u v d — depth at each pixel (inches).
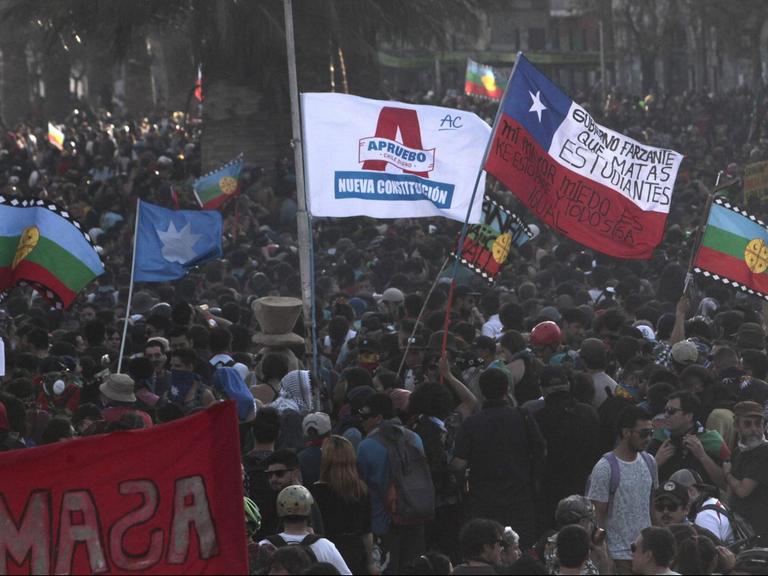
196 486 639.8
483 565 696.4
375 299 1601.9
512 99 1067.3
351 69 3390.7
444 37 3376.0
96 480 638.5
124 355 1275.8
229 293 1578.5
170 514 639.1
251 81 3184.1
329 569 622.5
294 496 785.6
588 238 1112.8
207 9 3011.8
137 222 1307.8
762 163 1883.6
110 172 3415.4
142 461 638.5
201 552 638.5
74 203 2832.2
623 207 1115.3
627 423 848.9
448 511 925.2
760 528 897.5
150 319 1286.9
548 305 1489.9
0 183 3339.1
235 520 639.1
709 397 982.4
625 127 4458.7
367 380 994.1
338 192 1072.2
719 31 6269.7
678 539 719.7
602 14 5979.3
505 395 917.2
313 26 3102.9
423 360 1065.5
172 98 5590.6
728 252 1194.6
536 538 952.9
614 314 1183.6
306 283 1095.6
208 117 3221.0
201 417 641.0
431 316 1237.7
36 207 1079.6
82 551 637.9
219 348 1139.3
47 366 1098.1
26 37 5285.4
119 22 3112.7
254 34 3011.8
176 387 1020.5
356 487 844.0
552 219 1103.0
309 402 1048.2
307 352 1090.7
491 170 1065.5
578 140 1095.0
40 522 637.3
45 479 637.3
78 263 1091.9
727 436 962.1
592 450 954.1
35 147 4202.8
